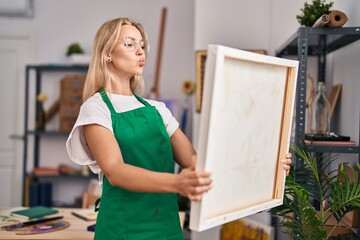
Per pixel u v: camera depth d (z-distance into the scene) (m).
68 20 4.91
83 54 4.65
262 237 3.16
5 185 4.98
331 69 2.80
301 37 2.09
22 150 4.97
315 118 2.36
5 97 4.96
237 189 1.40
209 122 1.18
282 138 1.61
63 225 2.29
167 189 1.20
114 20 1.61
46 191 4.62
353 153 2.12
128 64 1.58
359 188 1.78
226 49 1.20
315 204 2.34
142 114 1.59
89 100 1.57
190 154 1.71
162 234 1.59
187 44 4.82
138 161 1.54
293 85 1.58
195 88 3.81
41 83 4.94
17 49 4.94
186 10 4.82
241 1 3.68
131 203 1.56
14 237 2.08
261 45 3.66
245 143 1.40
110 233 1.58
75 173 4.64
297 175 2.05
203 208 1.22
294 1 2.99
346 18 2.03
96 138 1.45
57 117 4.91
